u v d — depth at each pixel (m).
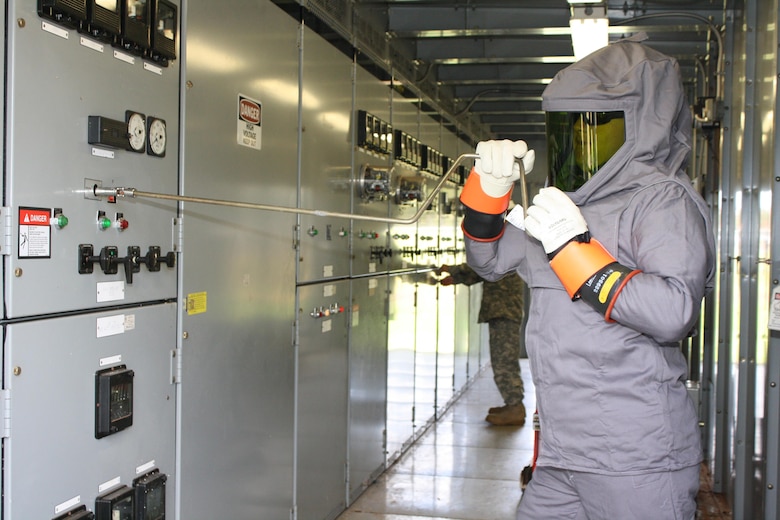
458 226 7.77
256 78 3.01
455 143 7.41
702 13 5.17
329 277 3.89
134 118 2.21
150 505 2.31
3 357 1.80
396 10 5.02
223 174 2.76
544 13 4.93
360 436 4.51
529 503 2.20
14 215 1.80
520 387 6.48
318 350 3.77
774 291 3.09
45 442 1.93
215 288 2.72
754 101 3.99
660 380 1.89
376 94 4.70
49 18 1.88
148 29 2.23
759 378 3.54
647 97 1.96
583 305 1.94
